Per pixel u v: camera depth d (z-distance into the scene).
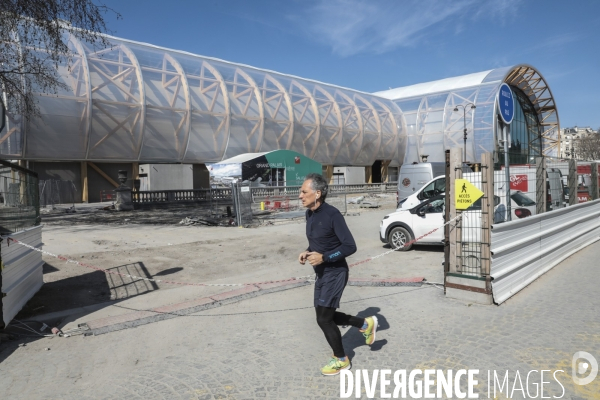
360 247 11.52
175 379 3.89
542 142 63.16
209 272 8.72
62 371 4.16
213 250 11.19
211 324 5.40
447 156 6.16
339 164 50.47
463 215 6.11
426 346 4.45
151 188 34.38
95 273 8.52
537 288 6.69
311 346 4.56
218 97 39.44
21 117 28.31
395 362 4.09
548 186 8.67
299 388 3.65
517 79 54.72
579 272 7.76
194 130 37.41
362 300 6.23
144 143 34.66
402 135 56.97
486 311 5.52
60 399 3.59
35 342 4.95
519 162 8.30
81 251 10.85
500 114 8.33
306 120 45.94
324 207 3.76
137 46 37.78
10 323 5.54
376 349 4.41
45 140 29.97
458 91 54.09
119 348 4.71
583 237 10.59
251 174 33.12
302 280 7.55
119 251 10.87
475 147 50.66
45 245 11.85
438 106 54.62
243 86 41.69
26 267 6.46
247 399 3.49
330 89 52.56
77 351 4.66
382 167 57.38
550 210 8.75
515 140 56.88
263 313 5.78
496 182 6.62
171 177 35.38
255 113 41.53
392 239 10.77
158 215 21.83
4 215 5.64
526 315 5.33
